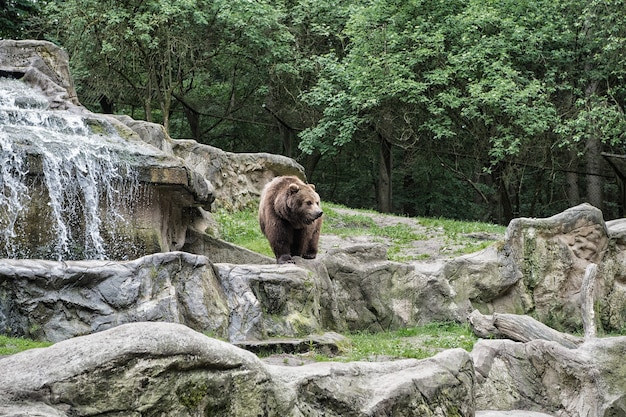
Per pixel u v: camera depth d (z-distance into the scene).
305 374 5.77
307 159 32.09
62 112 13.40
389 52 24.69
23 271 8.70
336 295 13.12
